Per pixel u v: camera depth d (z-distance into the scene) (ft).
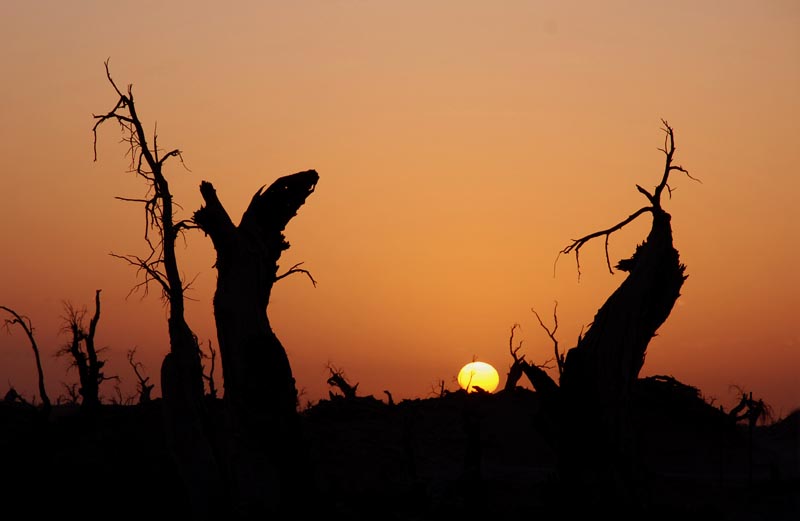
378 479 271.69
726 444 345.51
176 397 178.29
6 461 225.15
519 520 203.31
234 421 186.80
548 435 199.93
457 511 211.41
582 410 195.31
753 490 240.73
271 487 184.14
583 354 197.57
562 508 194.70
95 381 269.85
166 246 180.75
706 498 232.94
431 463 313.12
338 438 319.68
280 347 190.80
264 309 195.31
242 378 187.21
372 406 369.71
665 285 199.00
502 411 369.50
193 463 176.86
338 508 196.65
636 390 379.96
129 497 206.39
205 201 193.36
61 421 259.39
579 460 195.21
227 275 192.24
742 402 279.49
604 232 206.39
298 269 202.80
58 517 195.83
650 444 336.70
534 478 254.06
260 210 199.11
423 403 383.45
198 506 175.94
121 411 269.03
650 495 198.18
